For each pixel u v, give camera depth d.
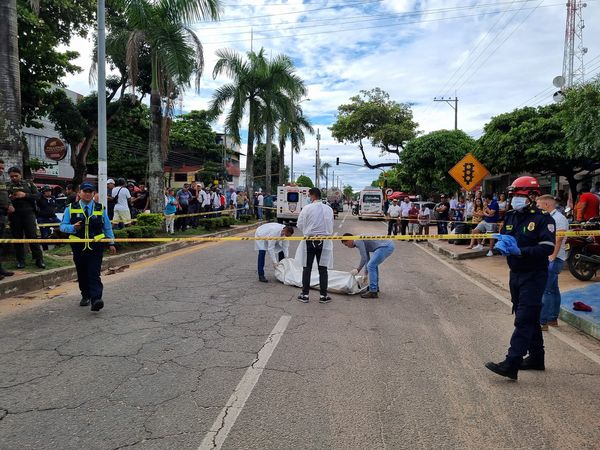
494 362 5.00
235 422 3.56
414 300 7.97
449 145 31.92
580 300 7.51
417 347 5.42
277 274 9.01
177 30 15.38
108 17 19.17
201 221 18.33
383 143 43.12
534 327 4.79
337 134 46.50
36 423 3.50
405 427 3.56
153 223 13.62
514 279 4.76
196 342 5.37
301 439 3.34
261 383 4.27
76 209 6.54
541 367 4.86
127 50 14.88
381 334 5.89
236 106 26.50
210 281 9.00
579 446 3.35
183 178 47.22
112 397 3.94
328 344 5.41
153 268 10.41
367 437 3.40
